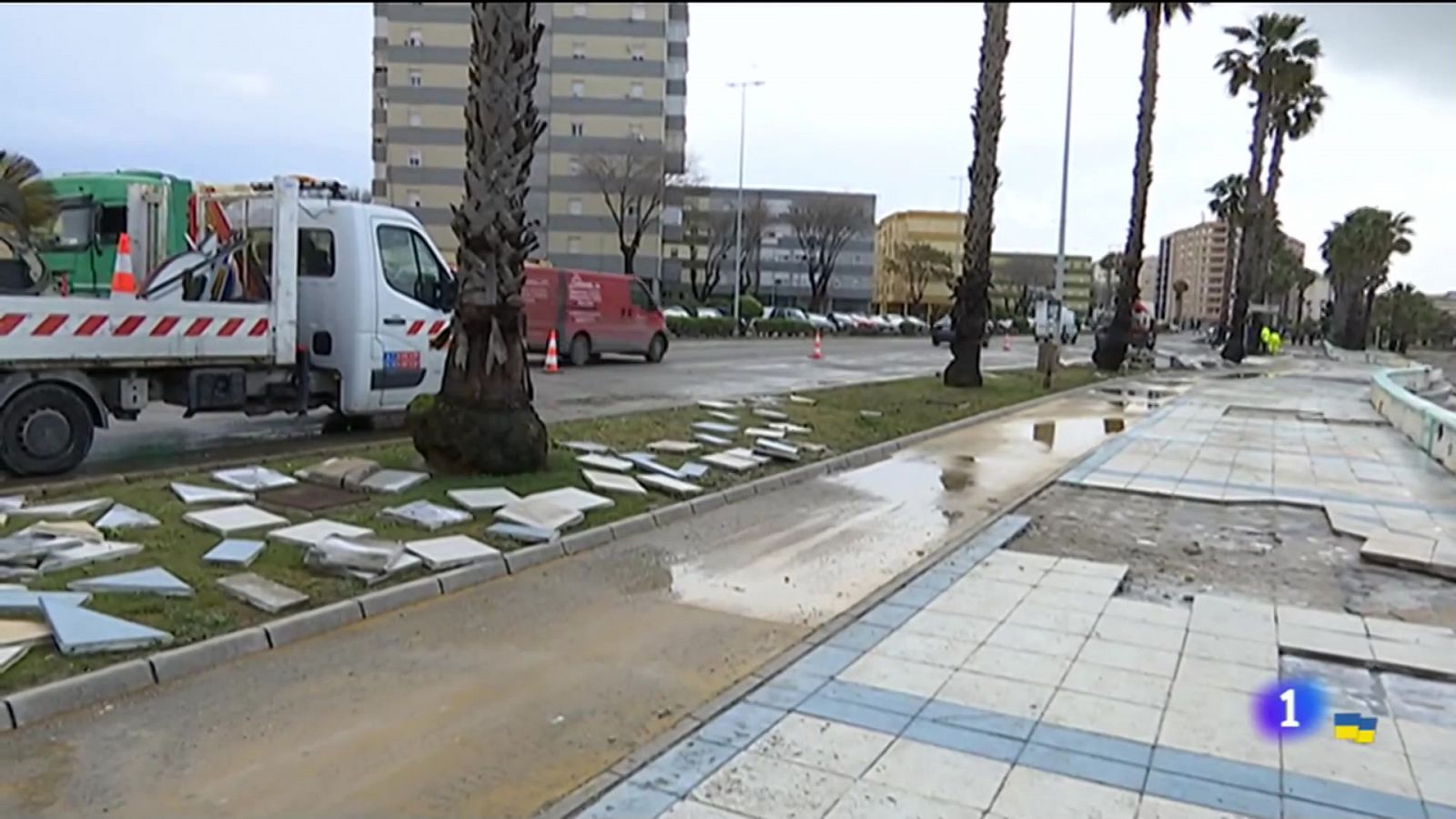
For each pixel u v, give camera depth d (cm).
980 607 643
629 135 6619
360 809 378
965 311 2128
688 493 952
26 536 643
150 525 714
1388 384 2008
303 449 1095
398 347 1188
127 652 496
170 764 407
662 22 6644
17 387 860
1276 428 1711
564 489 897
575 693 496
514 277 913
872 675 518
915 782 402
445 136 6594
